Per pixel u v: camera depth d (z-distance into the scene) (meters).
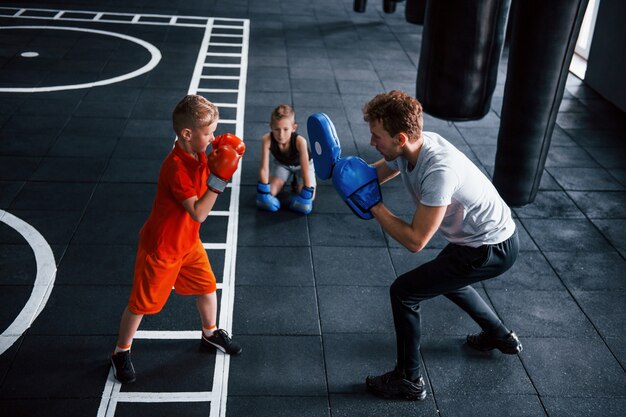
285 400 3.30
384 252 4.60
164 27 9.40
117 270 4.21
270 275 4.26
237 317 3.85
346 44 9.30
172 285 3.14
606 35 7.62
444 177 2.65
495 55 5.07
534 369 3.59
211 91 7.27
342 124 6.67
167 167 2.85
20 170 5.30
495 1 4.82
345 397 3.35
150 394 3.28
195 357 3.54
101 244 4.45
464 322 3.93
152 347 3.59
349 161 2.83
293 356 3.60
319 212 5.06
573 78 8.34
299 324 3.84
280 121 4.63
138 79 7.46
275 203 4.95
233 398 3.29
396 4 11.68
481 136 6.61
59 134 5.98
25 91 6.88
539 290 4.26
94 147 5.80
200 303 3.39
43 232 4.52
